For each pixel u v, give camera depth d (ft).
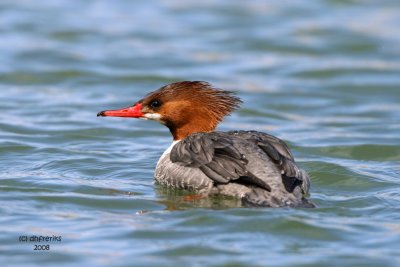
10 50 83.97
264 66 81.76
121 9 103.04
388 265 33.24
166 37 91.09
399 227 37.47
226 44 88.69
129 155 53.42
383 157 54.75
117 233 36.70
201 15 100.22
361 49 87.35
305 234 36.37
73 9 102.27
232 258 33.94
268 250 34.81
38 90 73.10
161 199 42.09
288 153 42.29
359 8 102.42
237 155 40.50
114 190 44.04
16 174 47.21
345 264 33.35
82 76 77.25
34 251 34.71
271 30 93.76
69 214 39.60
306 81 77.82
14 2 104.32
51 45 86.38
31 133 58.90
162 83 76.07
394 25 94.79
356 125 64.44
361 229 37.19
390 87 75.61
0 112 65.10
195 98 47.03
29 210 40.11
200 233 36.52
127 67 80.12
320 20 97.25
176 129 47.52
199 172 41.93
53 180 45.85
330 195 43.75
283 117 67.21
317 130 62.75
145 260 33.76
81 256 34.19
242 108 68.59
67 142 57.00
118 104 68.90
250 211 38.37
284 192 39.27
